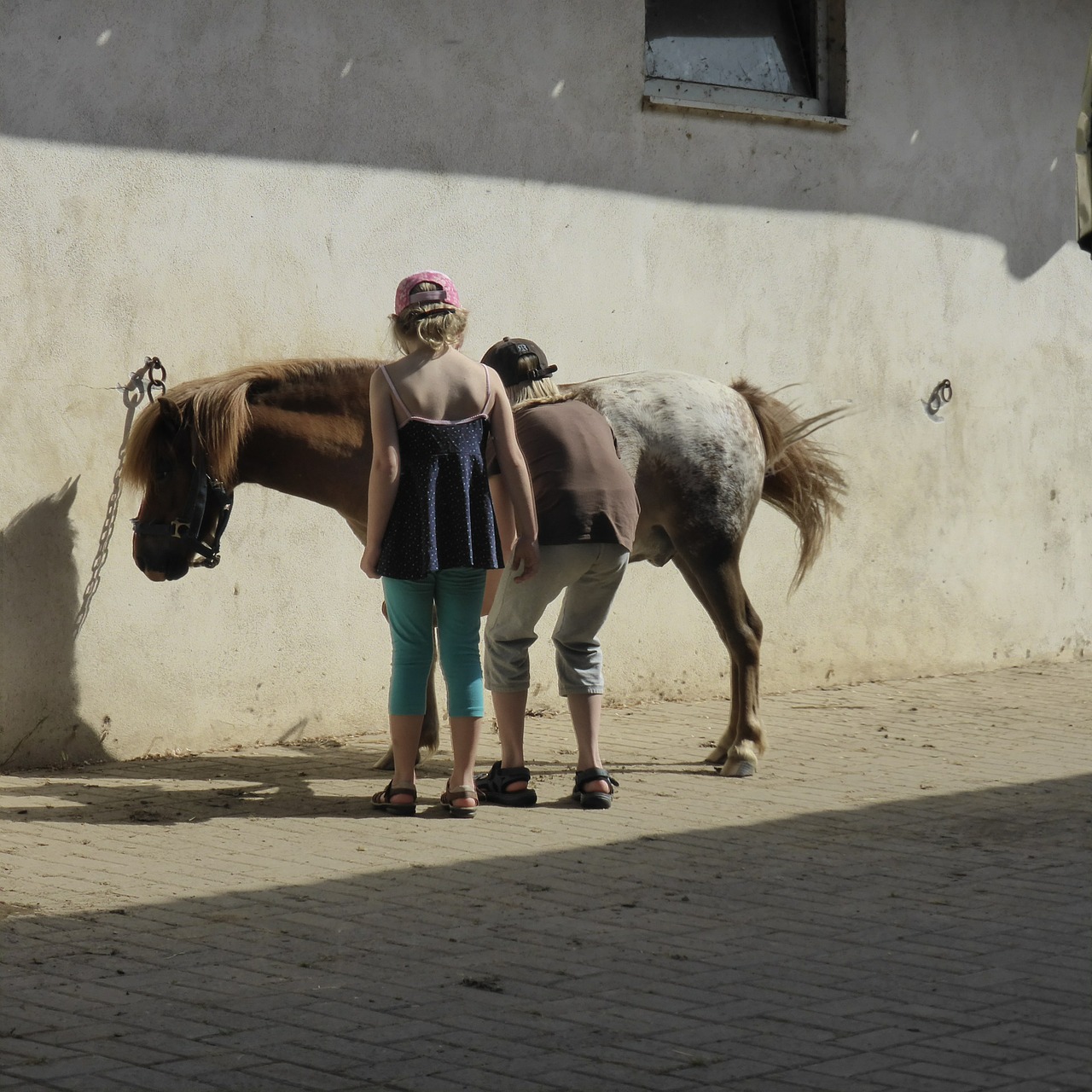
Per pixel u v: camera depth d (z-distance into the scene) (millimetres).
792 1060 3230
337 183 7117
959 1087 3084
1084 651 9953
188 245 6723
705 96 8383
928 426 9148
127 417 6602
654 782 6301
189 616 6812
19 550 6340
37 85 6320
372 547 5484
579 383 6668
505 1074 3143
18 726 6371
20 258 6305
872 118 8836
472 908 4422
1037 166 9539
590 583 5805
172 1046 3283
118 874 4746
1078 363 9828
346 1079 3107
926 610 9195
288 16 6941
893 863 4996
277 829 5410
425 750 6574
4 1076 3102
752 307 8438
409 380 5477
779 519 8562
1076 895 4605
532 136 7684
